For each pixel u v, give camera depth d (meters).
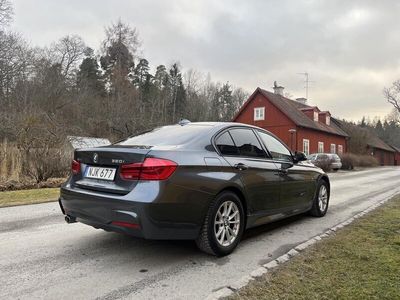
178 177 3.90
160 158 3.86
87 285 3.50
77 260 4.18
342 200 9.63
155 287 3.48
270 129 37.12
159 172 3.79
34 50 46.03
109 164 4.10
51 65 46.06
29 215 6.62
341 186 14.11
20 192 9.47
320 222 6.48
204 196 4.11
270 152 5.50
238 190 4.62
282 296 3.26
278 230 5.83
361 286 3.48
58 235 5.21
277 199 5.41
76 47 56.69
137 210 3.69
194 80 71.62
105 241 4.94
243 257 4.42
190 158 4.12
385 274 3.79
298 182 5.98
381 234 5.45
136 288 3.45
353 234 5.44
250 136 5.25
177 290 3.43
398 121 67.50
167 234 3.86
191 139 4.48
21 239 5.00
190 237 4.06
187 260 4.25
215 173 4.30
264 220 5.17
